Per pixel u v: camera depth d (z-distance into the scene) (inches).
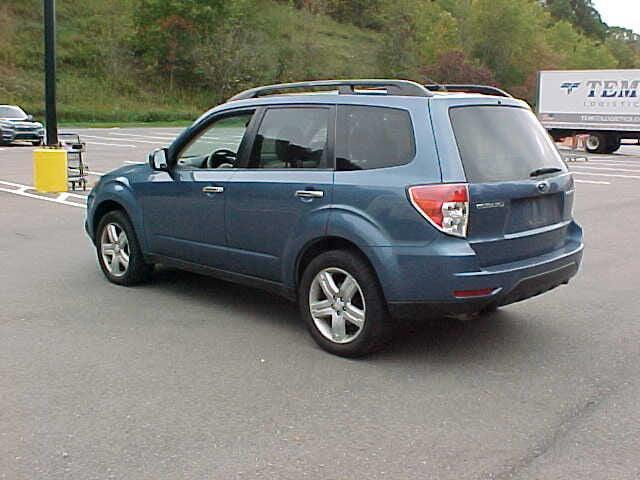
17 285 283.1
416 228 191.0
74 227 410.9
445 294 190.7
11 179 641.6
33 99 1817.2
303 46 2773.1
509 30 3157.0
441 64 2679.6
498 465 148.2
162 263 270.8
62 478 141.0
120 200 276.2
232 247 238.4
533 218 210.1
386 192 195.5
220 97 2263.8
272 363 204.5
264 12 2874.0
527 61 3228.3
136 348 214.7
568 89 1286.9
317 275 213.2
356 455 151.7
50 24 553.3
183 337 225.3
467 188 190.7
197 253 251.8
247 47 2348.7
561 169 224.5
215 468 145.6
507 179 201.2
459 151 194.5
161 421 166.4
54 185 558.9
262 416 169.9
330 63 2773.1
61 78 2006.6
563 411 175.2
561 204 222.4
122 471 143.9
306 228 212.1
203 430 162.2
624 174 837.2
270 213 223.1
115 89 2082.9
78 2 2311.8
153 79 2222.0
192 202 248.5
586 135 1290.6
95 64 2117.4
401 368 201.9
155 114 1935.3
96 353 209.8
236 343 220.7
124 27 2277.3
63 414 169.2
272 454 151.7
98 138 1258.0
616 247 387.2
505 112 213.6
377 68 2805.1
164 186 259.0
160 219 262.8
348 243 205.9
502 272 195.9
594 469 147.0
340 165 209.3
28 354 207.6
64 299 264.8
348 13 3499.0
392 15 3043.8
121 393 181.8
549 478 143.3
